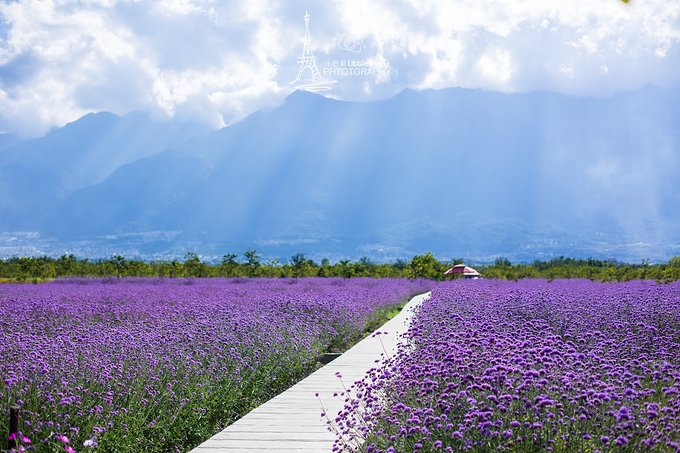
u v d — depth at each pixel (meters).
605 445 5.19
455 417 5.92
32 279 41.44
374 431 6.57
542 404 5.50
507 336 9.21
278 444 7.58
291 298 19.72
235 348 11.12
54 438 6.26
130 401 7.41
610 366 6.94
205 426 8.52
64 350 8.86
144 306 18.39
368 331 20.34
